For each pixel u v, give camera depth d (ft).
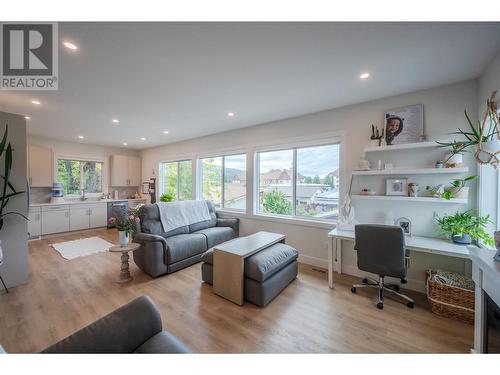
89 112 10.80
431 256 8.13
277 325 6.25
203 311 6.96
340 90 8.32
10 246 8.39
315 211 11.44
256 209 13.57
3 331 5.92
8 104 9.60
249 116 11.59
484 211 6.97
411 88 8.15
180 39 5.35
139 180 22.61
